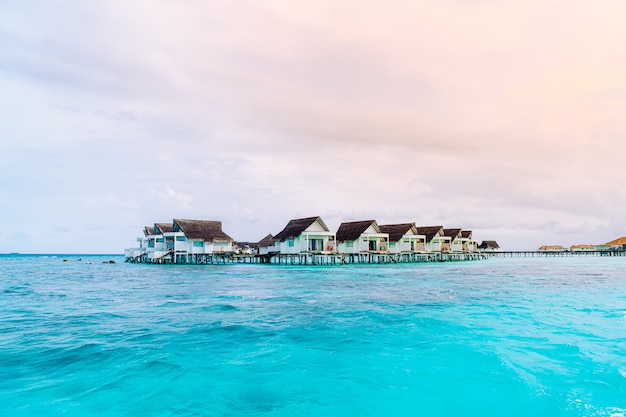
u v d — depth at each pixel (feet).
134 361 34.86
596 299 70.54
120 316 55.52
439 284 99.66
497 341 41.04
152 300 72.13
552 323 49.73
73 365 33.88
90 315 56.44
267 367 33.65
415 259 245.04
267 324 49.70
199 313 57.77
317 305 64.75
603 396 27.07
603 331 45.24
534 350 37.65
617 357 35.35
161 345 39.99
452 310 59.26
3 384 29.76
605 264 223.10
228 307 62.90
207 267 189.88
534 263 241.14
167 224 239.09
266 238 249.75
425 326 48.32
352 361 35.06
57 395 27.94
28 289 95.45
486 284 99.45
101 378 30.99
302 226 195.11
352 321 51.44
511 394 27.61
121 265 244.83
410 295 77.25
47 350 37.99
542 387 28.60
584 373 31.35
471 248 319.06
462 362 34.27
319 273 142.41
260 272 150.30
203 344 40.45
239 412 25.75
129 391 28.73
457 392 28.19
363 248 206.90
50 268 221.66
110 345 39.81
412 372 32.19
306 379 31.01
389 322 50.72
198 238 215.51
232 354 37.14
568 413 24.71
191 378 31.12
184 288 93.66
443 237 261.85
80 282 115.85
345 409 26.05
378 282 105.91
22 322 51.47
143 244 267.80
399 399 27.43
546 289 87.04
